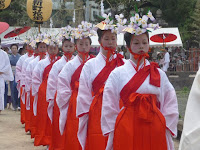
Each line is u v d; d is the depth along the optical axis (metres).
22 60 12.71
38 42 9.80
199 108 2.88
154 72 4.47
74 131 6.47
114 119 4.50
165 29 22.72
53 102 7.77
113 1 22.41
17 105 15.30
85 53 6.82
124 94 4.44
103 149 5.53
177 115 4.49
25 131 10.23
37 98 8.94
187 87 19.89
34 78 8.99
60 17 28.81
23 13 29.69
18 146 8.64
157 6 30.78
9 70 12.28
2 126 11.29
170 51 26.05
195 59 24.38
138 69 4.50
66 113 6.80
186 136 2.87
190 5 32.22
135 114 4.35
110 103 4.49
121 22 4.97
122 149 4.34
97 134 5.55
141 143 4.32
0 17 30.64
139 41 4.48
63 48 7.91
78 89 6.16
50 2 13.23
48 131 8.34
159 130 4.34
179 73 21.67
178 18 32.69
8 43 23.23
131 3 15.54
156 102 4.52
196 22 32.34
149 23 4.49
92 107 5.60
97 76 5.66
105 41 5.68
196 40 34.16
